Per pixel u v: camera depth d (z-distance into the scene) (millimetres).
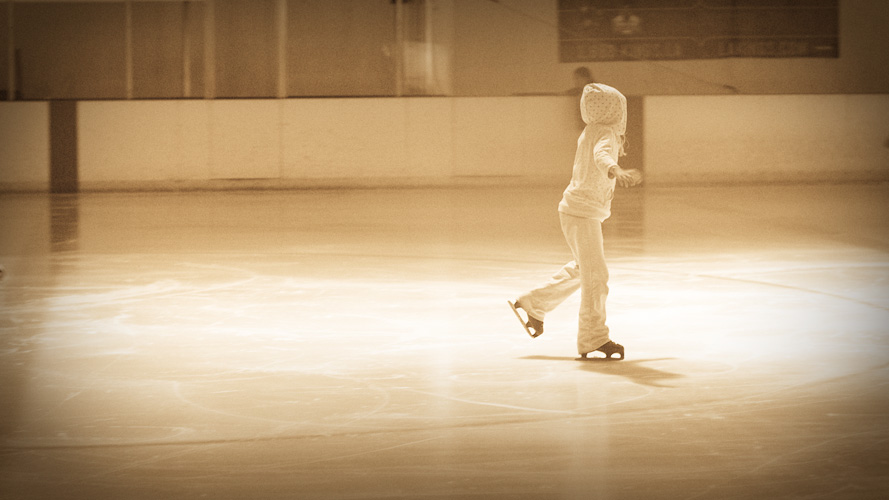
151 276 10219
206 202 19344
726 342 6848
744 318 7762
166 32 22578
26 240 13430
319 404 5242
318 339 7051
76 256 11812
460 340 7004
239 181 22219
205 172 22141
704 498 3762
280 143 22203
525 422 4844
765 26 23109
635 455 4297
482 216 16406
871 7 23078
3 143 21688
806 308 8195
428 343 6902
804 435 4582
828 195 19812
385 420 4910
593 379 5773
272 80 22812
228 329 7434
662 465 4156
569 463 4191
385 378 5848
